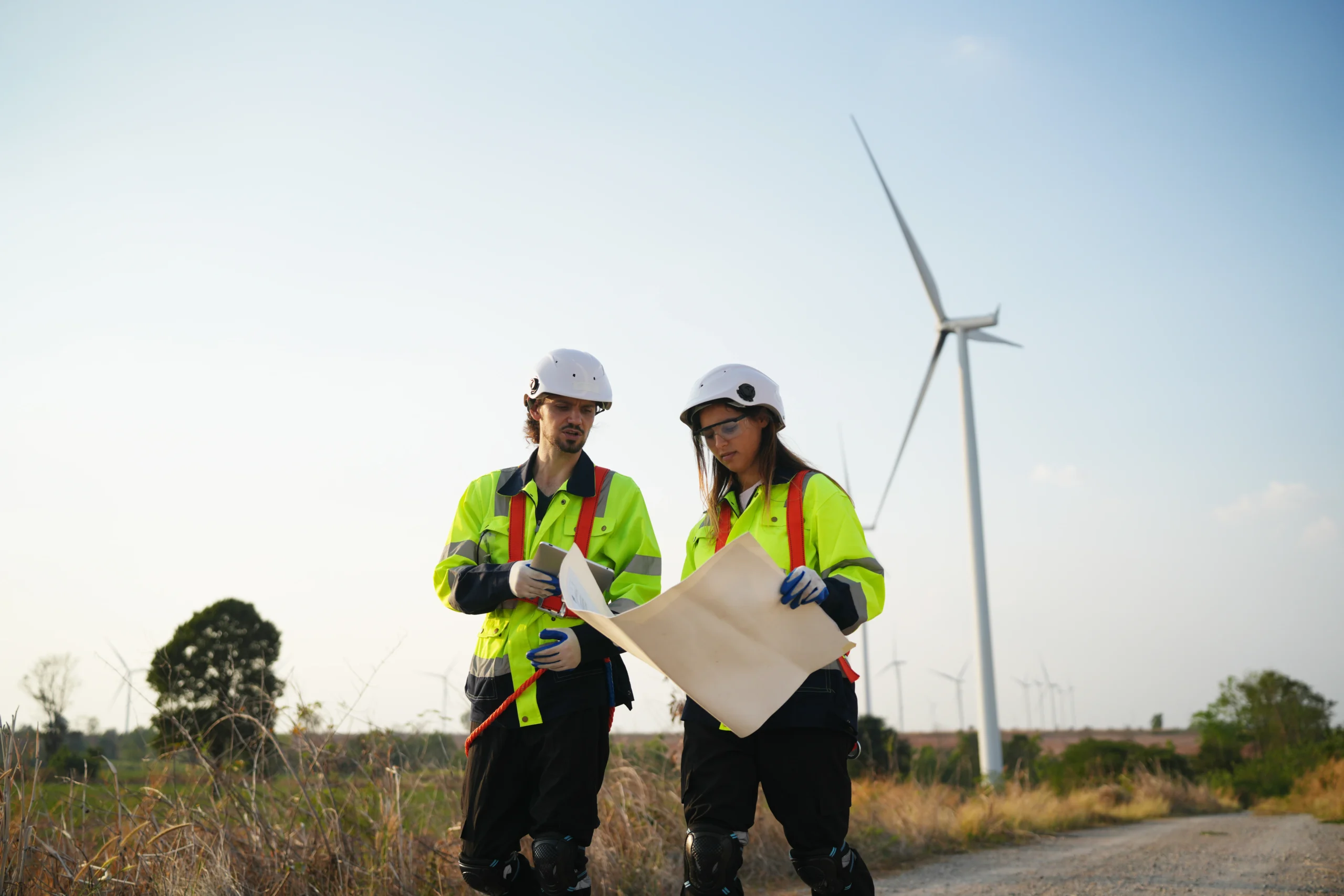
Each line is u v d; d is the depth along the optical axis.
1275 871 7.39
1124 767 30.08
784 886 6.59
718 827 2.90
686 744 3.10
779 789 2.88
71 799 4.11
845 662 2.99
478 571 3.15
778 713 2.86
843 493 3.07
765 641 2.66
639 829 6.11
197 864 4.05
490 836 3.24
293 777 4.64
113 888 3.86
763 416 3.16
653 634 2.55
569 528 3.34
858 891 2.94
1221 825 15.15
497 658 3.24
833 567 2.92
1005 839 10.88
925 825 9.62
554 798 3.12
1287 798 24.53
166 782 4.45
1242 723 46.59
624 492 3.48
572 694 3.16
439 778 5.27
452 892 4.68
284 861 4.24
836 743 2.88
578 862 3.15
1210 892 6.22
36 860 3.77
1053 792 20.48
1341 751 31.91
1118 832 12.88
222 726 4.63
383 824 4.75
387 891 4.48
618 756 6.58
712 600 2.57
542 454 3.47
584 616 2.65
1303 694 45.66
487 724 3.22
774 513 3.11
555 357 3.32
